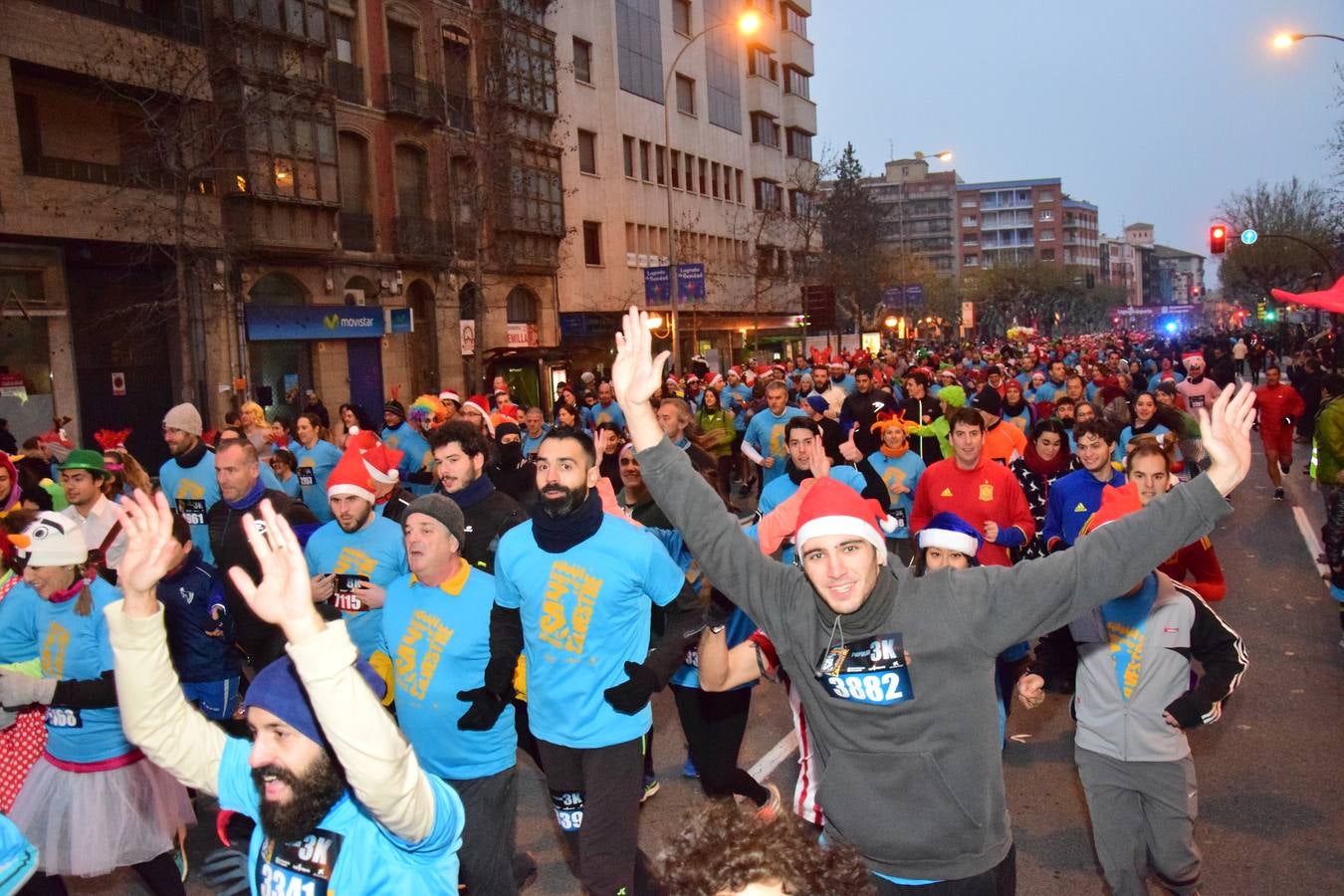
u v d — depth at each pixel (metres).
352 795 2.65
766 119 60.97
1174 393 14.24
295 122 26.83
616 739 4.28
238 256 25.55
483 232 35.47
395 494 7.84
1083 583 2.89
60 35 21.23
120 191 22.27
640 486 6.05
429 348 33.28
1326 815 5.65
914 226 161.38
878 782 3.01
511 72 34.50
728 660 3.80
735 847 1.74
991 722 3.01
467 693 4.14
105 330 23.66
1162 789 4.16
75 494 6.92
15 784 4.53
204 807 6.27
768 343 58.19
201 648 5.33
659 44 48.84
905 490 8.42
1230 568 11.66
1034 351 31.62
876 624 3.00
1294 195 69.19
